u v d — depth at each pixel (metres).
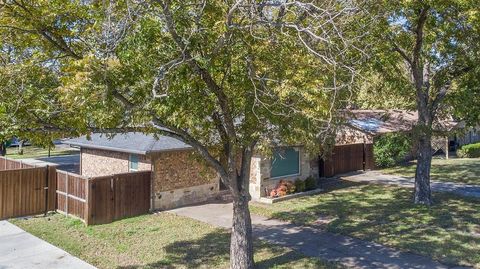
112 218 14.80
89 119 8.27
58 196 15.88
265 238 12.70
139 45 6.94
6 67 7.83
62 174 15.57
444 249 11.38
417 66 16.59
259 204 17.42
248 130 8.97
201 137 10.27
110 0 7.36
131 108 7.83
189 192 17.55
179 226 14.03
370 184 21.84
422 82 16.98
